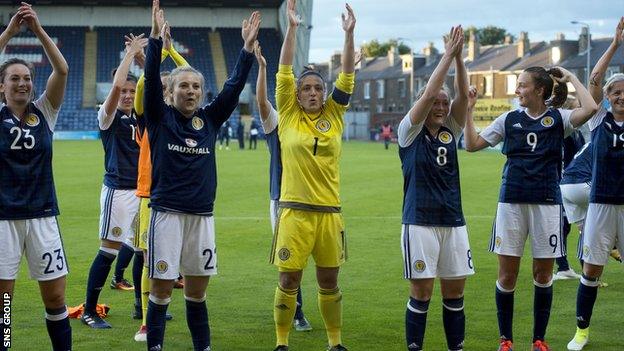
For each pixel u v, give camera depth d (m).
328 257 6.95
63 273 6.14
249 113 60.50
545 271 7.01
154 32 6.34
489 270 10.84
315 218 6.84
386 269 10.96
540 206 6.90
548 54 73.12
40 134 5.99
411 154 6.45
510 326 7.11
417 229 6.40
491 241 7.14
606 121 7.07
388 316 8.44
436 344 7.43
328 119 6.96
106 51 59.16
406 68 87.38
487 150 48.06
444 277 6.57
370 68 95.62
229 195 20.20
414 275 6.39
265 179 24.55
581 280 7.31
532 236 6.95
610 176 7.04
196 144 6.44
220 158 35.34
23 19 5.86
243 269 10.98
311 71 7.02
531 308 8.83
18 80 5.87
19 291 9.45
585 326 7.30
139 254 8.30
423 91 6.50
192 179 6.43
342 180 24.12
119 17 60.28
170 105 6.57
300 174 6.83
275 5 59.66
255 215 16.55
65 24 59.88
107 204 8.22
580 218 9.70
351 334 7.77
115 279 9.74
